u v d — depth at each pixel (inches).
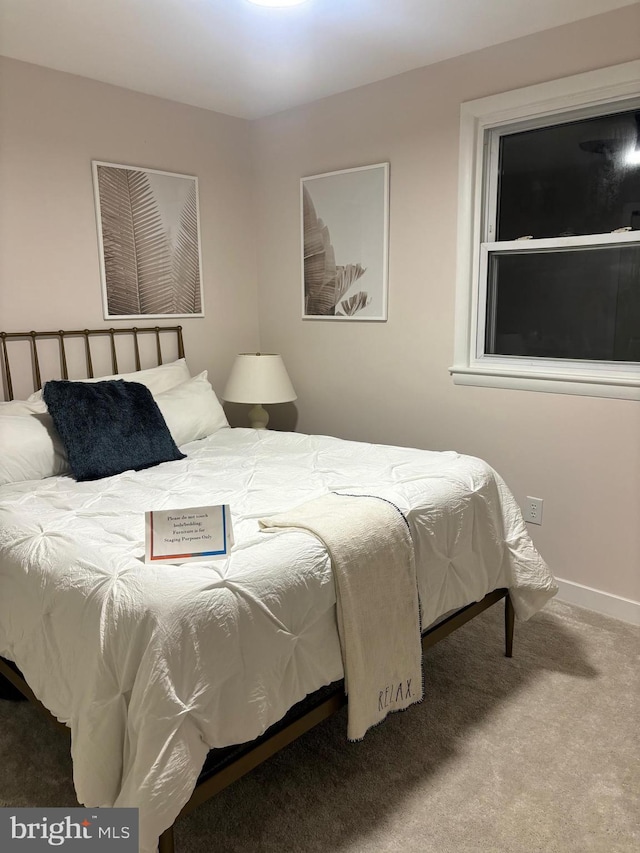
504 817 62.1
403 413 123.5
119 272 120.6
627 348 97.8
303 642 59.7
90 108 112.9
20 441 91.7
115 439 96.0
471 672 87.0
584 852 58.0
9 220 104.9
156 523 60.1
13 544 67.9
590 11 88.7
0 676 80.3
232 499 79.5
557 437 103.4
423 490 78.4
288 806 63.7
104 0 83.7
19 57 102.3
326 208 128.6
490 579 84.2
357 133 121.0
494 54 100.6
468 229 108.2
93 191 115.0
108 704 52.0
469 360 113.8
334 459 96.7
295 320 140.3
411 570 69.7
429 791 65.7
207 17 89.0
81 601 56.8
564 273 102.7
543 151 102.1
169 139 125.8
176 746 48.8
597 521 101.2
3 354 106.1
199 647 51.8
